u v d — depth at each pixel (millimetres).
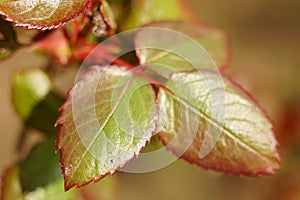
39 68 247
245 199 483
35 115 246
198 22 246
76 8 188
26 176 232
